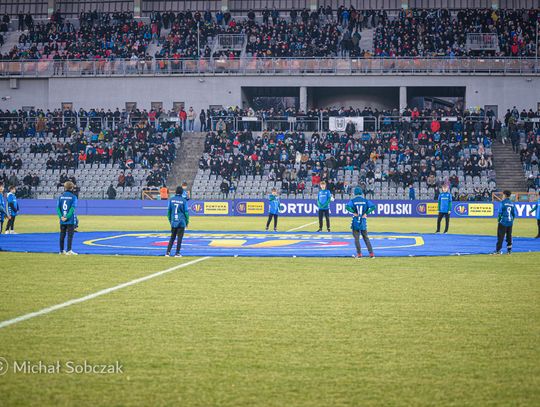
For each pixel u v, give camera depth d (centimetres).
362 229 2350
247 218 5388
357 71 7031
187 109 7262
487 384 861
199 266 2081
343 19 7512
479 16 7281
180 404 787
